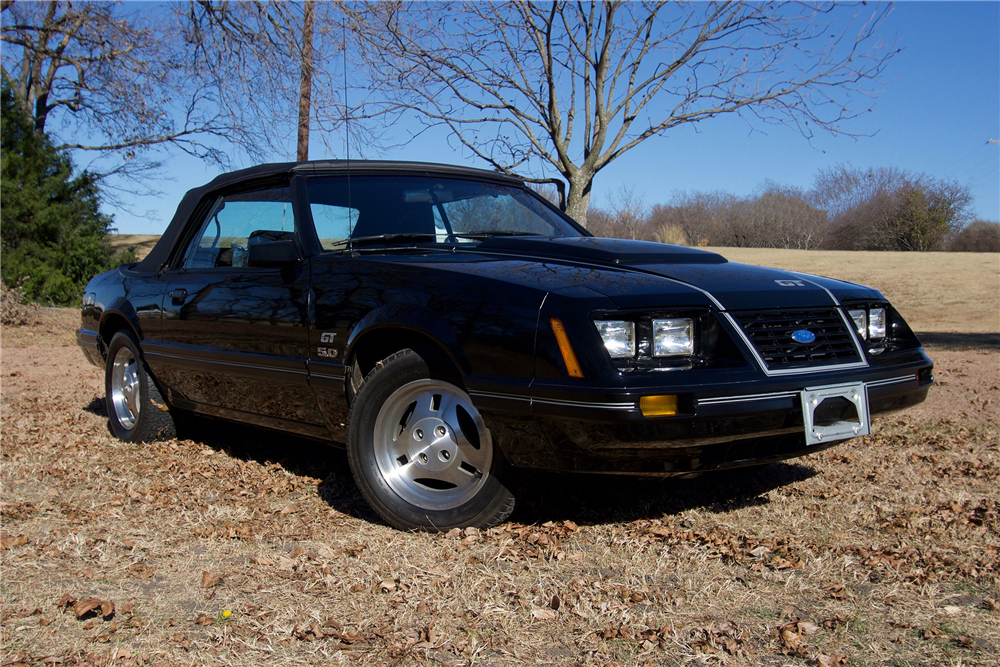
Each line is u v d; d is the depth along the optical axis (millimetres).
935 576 2939
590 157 10742
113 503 3932
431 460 3465
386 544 3318
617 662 2330
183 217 5113
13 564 3166
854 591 2824
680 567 3021
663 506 3777
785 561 3049
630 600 2744
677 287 3168
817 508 3744
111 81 15961
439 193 4449
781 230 49250
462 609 2686
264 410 4273
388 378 3469
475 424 3311
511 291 3174
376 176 4395
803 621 2588
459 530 3348
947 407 6516
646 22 10594
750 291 3256
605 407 2846
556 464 3092
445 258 3648
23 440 5371
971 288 23703
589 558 3133
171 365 4801
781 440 3234
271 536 3455
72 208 18547
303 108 11352
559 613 2643
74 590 2912
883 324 3602
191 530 3555
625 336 2965
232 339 4270
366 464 3543
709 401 2922
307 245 3967
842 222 49531
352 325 3580
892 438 5328
